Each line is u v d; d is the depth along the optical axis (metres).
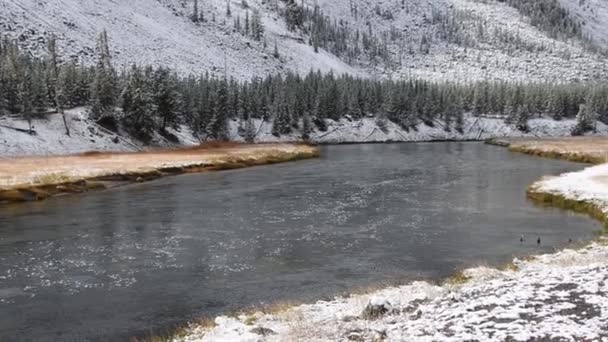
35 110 78.31
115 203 39.75
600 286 13.27
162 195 43.75
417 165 67.50
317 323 13.29
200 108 104.94
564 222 31.17
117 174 53.00
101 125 85.50
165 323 16.31
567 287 13.55
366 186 48.28
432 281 19.70
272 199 41.25
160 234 29.03
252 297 18.69
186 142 97.50
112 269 22.30
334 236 28.28
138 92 87.88
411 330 11.51
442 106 146.12
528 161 71.81
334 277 20.97
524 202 38.62
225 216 34.28
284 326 13.78
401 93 141.25
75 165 59.62
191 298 18.64
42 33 126.62
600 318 10.85
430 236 28.08
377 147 107.81
